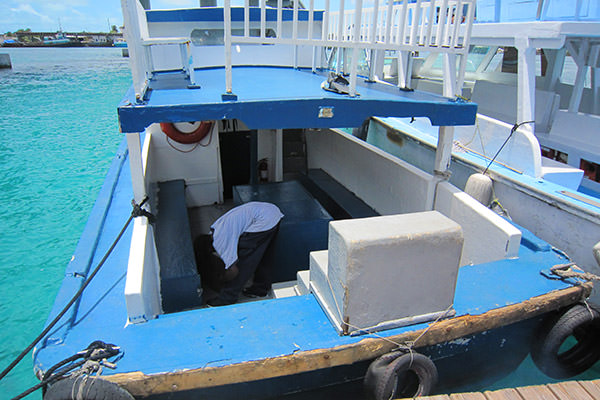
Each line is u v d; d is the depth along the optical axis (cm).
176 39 357
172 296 382
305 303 280
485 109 693
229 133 672
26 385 423
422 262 241
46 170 1171
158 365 227
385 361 248
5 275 640
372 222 246
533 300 287
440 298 258
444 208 413
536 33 455
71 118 1833
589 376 359
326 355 239
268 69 566
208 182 628
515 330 310
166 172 607
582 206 381
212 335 250
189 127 590
